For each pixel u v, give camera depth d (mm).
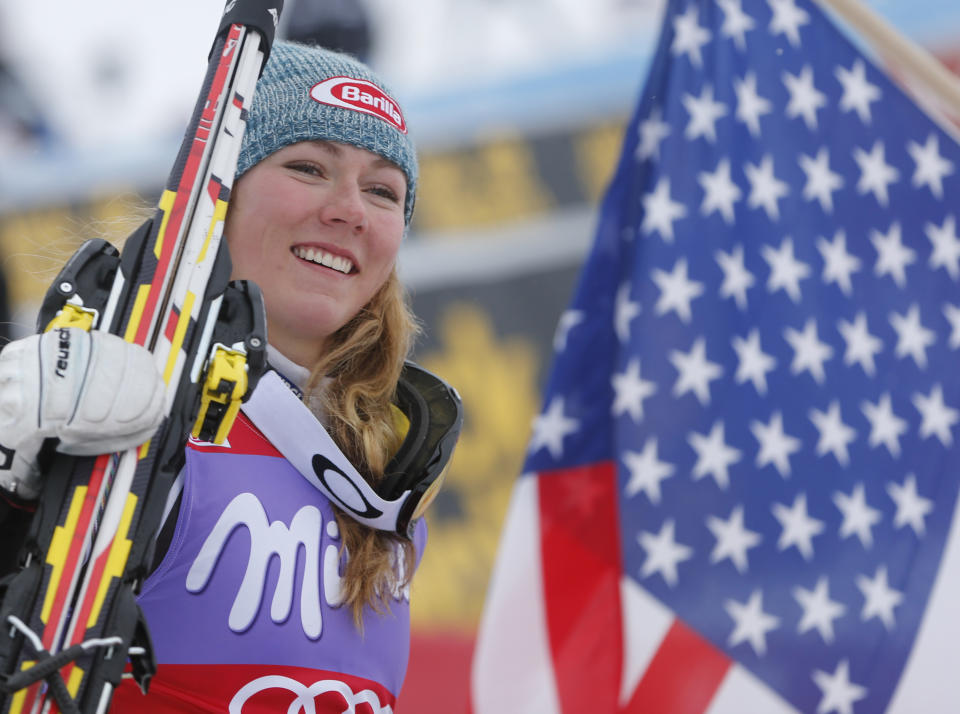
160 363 4035
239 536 4875
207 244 4211
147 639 3955
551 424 9570
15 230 22141
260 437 5117
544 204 21297
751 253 9633
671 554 9266
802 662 9016
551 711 9156
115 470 3926
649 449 9414
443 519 20422
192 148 4301
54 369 3762
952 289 9547
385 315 5883
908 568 9102
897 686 8930
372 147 5449
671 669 9094
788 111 9820
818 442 9352
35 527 3857
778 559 9188
